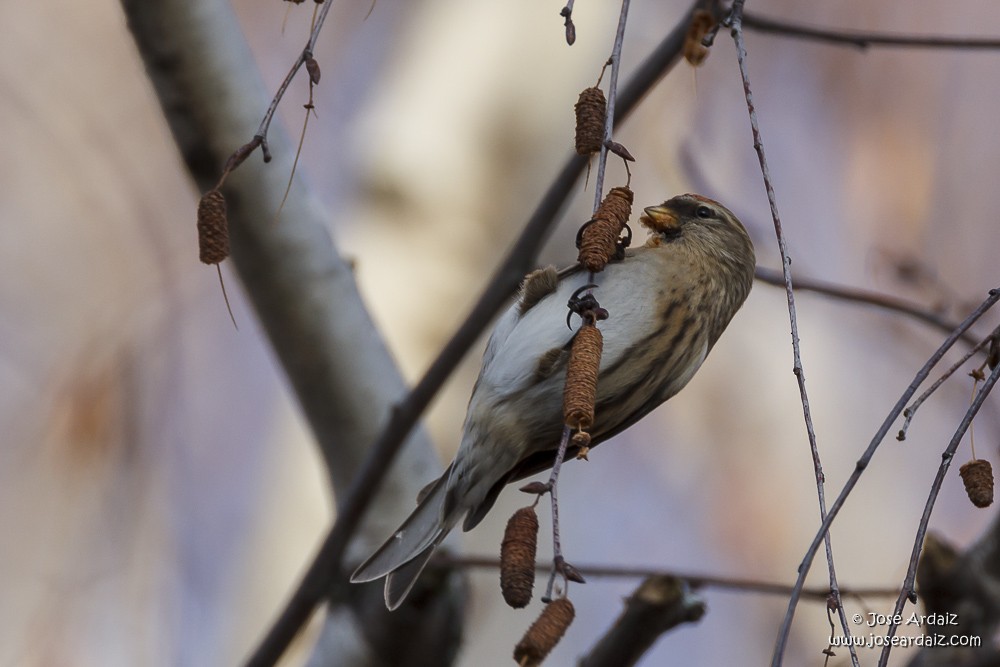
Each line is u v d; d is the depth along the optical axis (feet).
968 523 47.01
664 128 42.01
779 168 53.83
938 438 47.47
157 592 43.34
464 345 22.99
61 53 52.13
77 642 42.55
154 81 22.80
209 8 22.77
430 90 32.81
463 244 31.89
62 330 47.83
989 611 18.95
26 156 50.42
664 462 45.93
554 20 33.24
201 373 47.93
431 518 19.94
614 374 20.01
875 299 24.34
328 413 25.02
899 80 55.57
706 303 21.50
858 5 56.54
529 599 13.01
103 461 45.42
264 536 33.65
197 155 23.07
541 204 23.36
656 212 22.82
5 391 46.06
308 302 24.40
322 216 24.85
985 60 55.26
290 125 48.47
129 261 49.52
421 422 26.03
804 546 46.62
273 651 23.17
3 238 49.14
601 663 20.75
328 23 51.85
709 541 45.85
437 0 33.96
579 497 40.42
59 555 43.78
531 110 32.68
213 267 49.47
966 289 53.01
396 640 22.58
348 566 23.65
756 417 47.14
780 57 55.52
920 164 54.39
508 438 19.45
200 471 46.16
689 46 14.76
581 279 20.53
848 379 47.34
